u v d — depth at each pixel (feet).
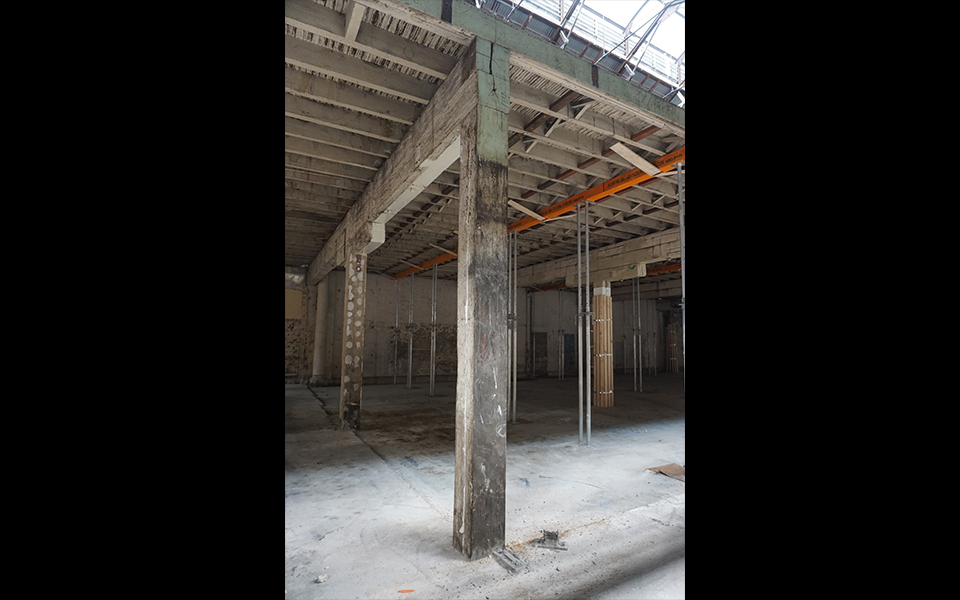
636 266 36.96
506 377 12.22
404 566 11.00
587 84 15.01
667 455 21.63
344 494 16.03
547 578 10.43
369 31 14.01
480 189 12.28
